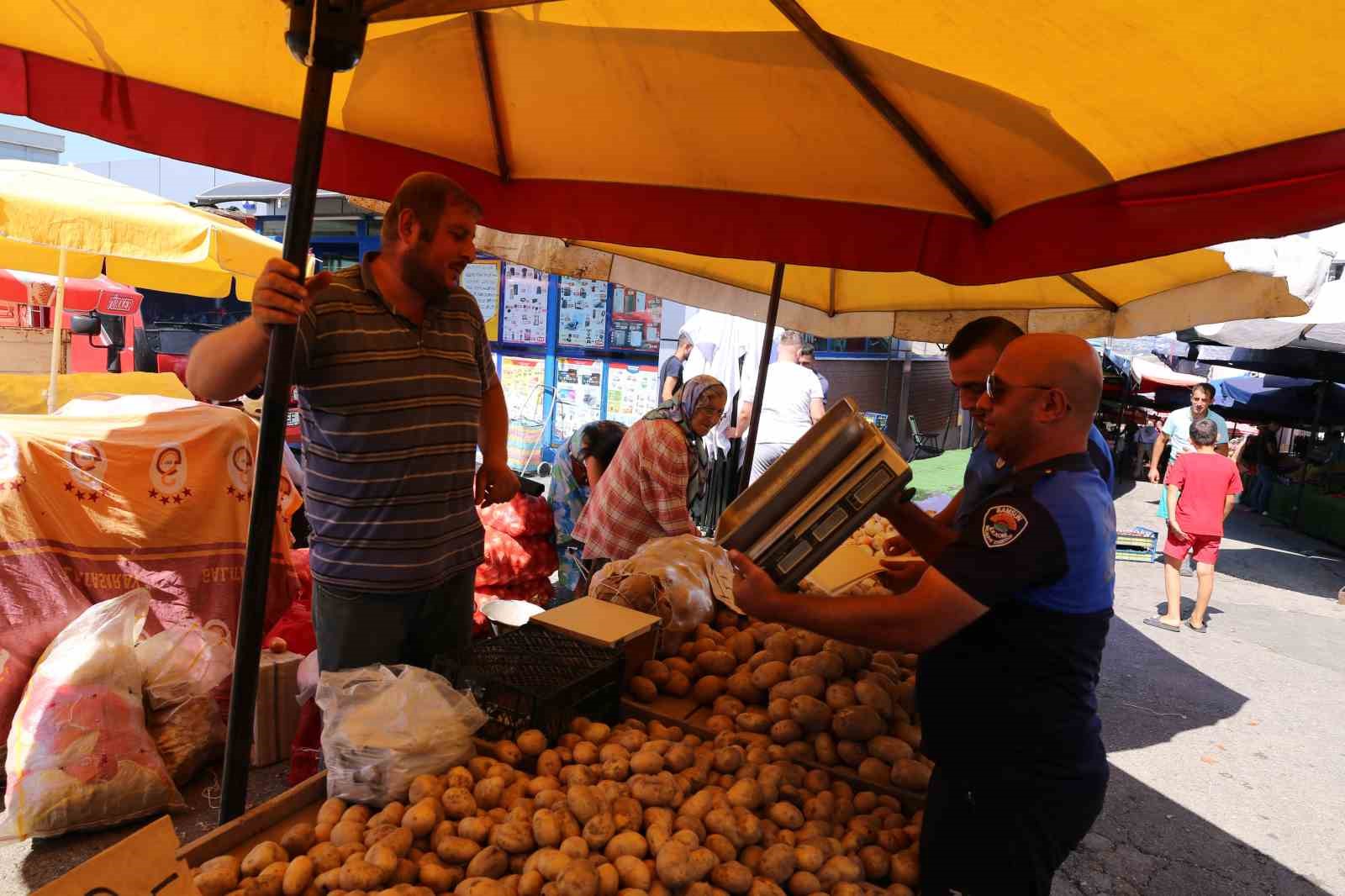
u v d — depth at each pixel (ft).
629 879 5.78
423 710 6.87
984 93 8.04
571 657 8.11
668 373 29.76
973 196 10.02
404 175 10.78
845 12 7.44
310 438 8.46
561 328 34.45
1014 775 5.88
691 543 10.96
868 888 6.19
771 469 6.19
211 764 12.41
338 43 6.42
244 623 7.10
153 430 12.87
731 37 8.54
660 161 11.10
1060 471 5.80
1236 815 14.57
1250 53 6.07
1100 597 5.85
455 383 8.87
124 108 8.82
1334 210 6.52
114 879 4.74
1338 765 16.74
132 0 7.92
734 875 5.92
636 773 6.86
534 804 6.28
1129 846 13.41
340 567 8.48
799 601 5.90
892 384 47.06
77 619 11.41
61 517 12.10
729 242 11.32
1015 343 6.07
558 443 34.99
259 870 5.62
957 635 6.11
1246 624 26.48
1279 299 11.48
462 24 9.28
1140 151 7.93
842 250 10.95
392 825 6.03
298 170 6.57
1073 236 8.72
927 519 8.45
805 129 9.84
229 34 8.32
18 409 19.36
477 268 35.14
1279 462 55.72
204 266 23.03
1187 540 25.14
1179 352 60.08
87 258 22.85
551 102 10.30
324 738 6.75
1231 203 7.23
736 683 8.74
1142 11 6.01
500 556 15.96
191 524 12.96
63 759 10.34
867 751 7.70
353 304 8.13
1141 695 19.81
